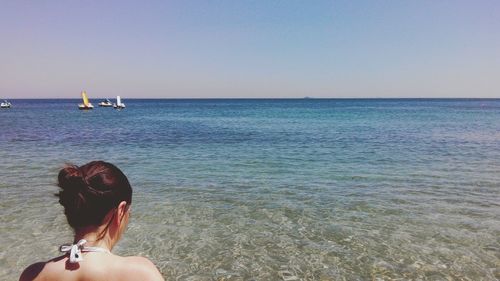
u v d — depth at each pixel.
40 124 38.47
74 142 23.00
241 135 28.69
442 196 10.45
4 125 36.50
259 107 128.25
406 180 12.44
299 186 11.53
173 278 5.79
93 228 1.58
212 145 22.17
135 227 7.86
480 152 19.09
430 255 6.58
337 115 66.62
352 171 13.97
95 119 49.75
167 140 24.77
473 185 11.77
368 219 8.46
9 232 7.52
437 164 15.51
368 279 5.76
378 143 23.14
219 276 5.85
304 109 105.69
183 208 9.20
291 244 7.05
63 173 1.62
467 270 6.04
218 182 12.05
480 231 7.73
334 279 5.76
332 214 8.80
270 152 19.09
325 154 18.42
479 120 47.88
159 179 12.45
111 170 1.67
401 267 6.14
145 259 1.66
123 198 1.65
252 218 8.49
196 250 6.77
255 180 12.36
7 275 5.83
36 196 10.15
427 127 36.09
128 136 27.30
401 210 9.12
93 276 1.49
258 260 6.39
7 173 13.12
